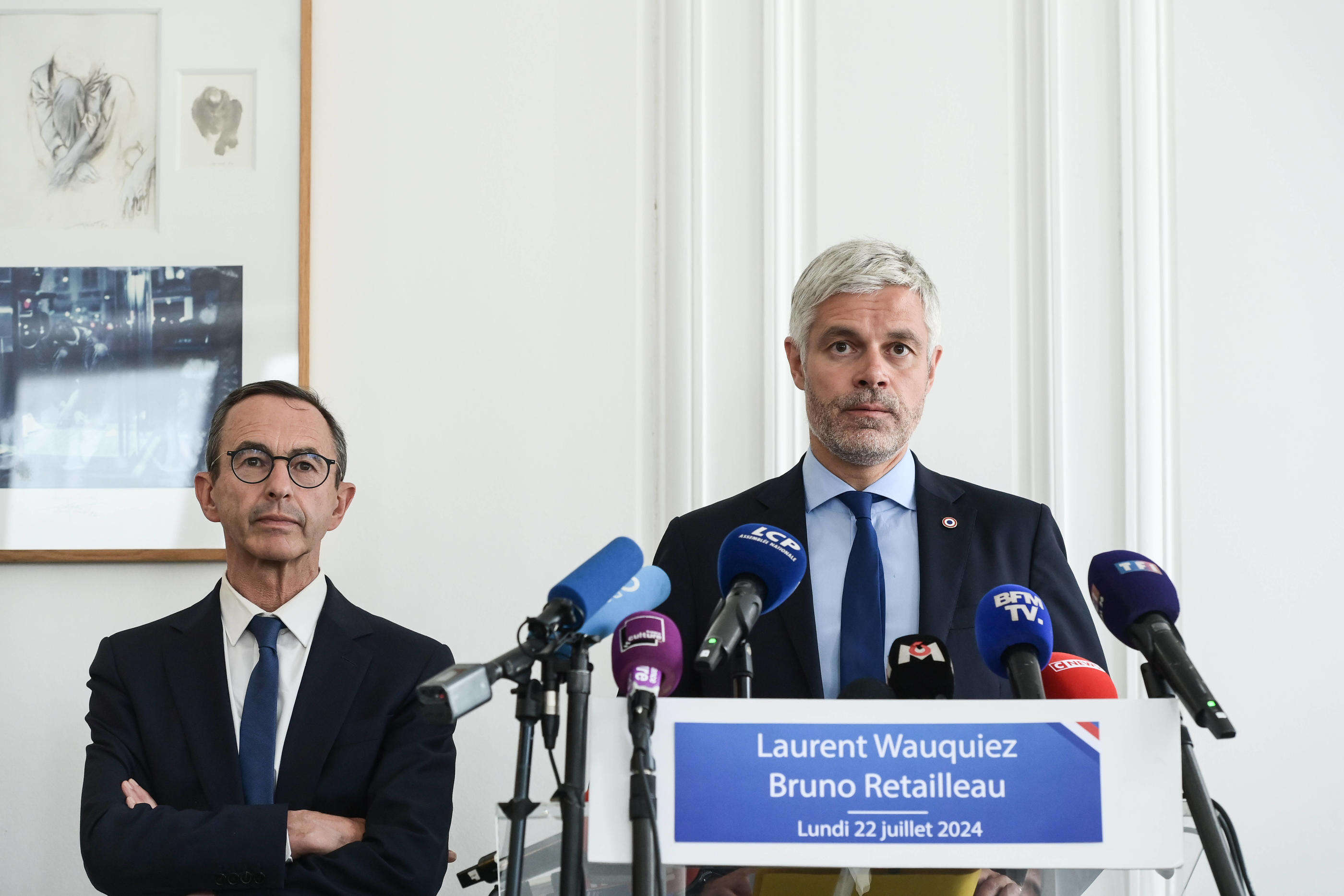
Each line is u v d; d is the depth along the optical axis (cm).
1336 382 276
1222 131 282
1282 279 279
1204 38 284
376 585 271
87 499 270
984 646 144
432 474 275
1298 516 273
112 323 275
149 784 207
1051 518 210
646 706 117
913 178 282
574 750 117
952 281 279
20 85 280
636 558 130
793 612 197
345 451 234
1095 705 118
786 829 116
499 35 287
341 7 287
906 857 116
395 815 200
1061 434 273
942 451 275
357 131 284
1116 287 279
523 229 282
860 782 117
